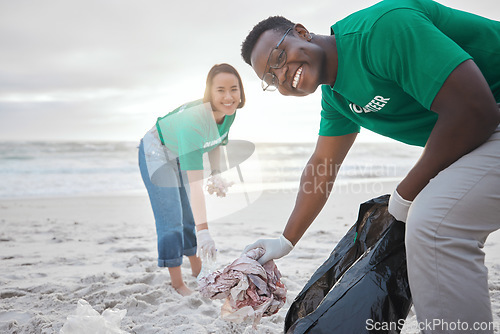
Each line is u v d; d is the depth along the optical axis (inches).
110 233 221.3
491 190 52.6
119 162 856.3
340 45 61.1
